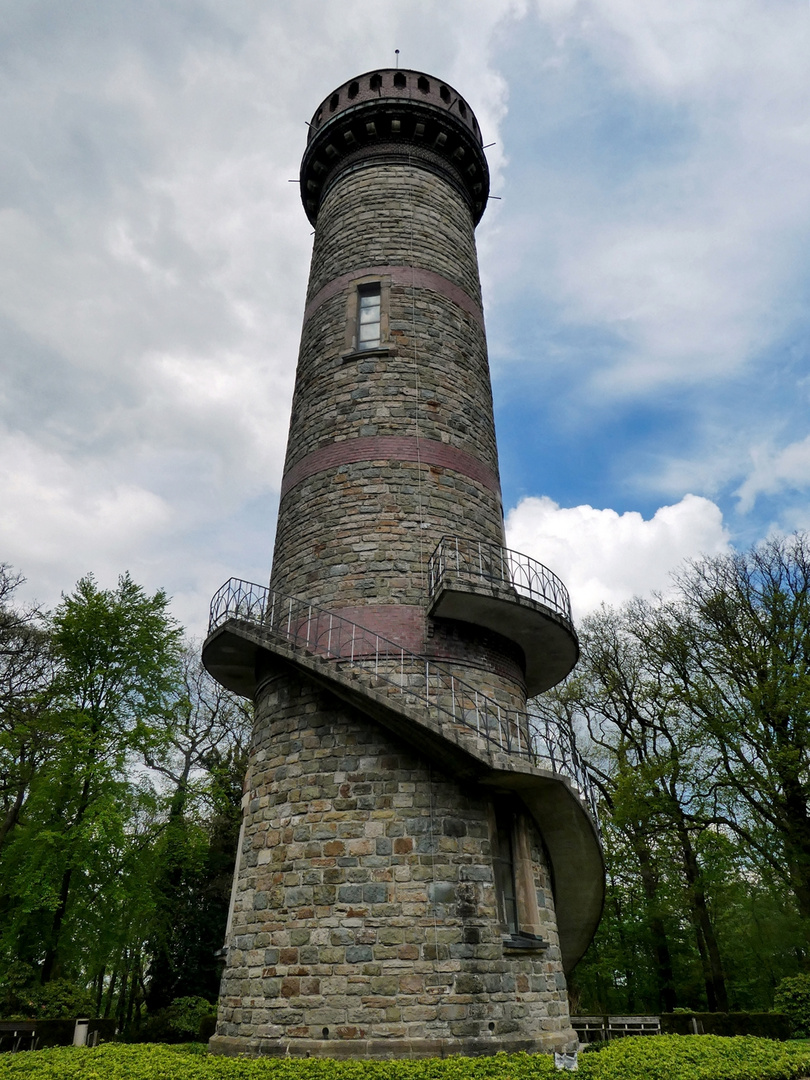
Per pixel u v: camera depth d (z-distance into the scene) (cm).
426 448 1430
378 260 1664
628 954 2508
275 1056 949
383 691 1174
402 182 1795
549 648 1391
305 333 1705
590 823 1190
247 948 1078
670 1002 2362
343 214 1780
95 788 2019
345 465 1409
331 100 1955
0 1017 1738
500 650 1322
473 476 1462
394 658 1211
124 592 2305
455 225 1808
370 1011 962
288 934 1039
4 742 2000
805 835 2092
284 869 1089
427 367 1530
